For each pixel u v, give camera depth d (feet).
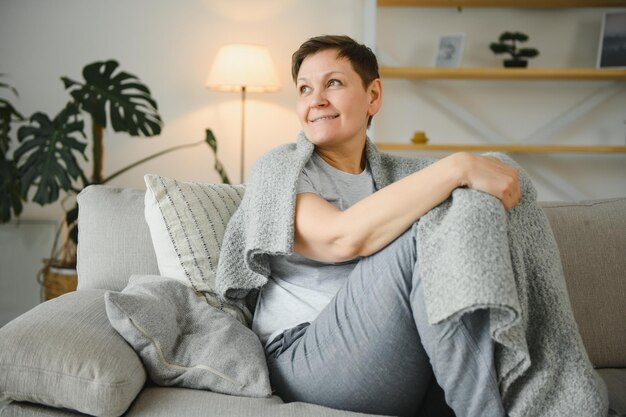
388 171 4.82
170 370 3.66
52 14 11.10
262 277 4.26
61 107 11.21
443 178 3.44
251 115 11.64
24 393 3.39
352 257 3.76
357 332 3.57
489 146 10.96
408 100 11.76
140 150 11.46
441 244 3.25
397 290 3.46
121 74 9.41
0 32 11.05
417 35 11.57
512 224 3.47
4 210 9.17
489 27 11.57
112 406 3.31
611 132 11.84
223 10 11.41
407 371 3.56
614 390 4.31
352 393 3.65
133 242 5.10
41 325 3.57
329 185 4.42
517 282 3.31
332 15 11.48
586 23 11.55
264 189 4.06
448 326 3.19
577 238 5.24
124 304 3.65
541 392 3.26
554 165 11.95
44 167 8.73
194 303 4.19
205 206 4.77
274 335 4.17
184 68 11.43
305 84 4.41
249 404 3.45
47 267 9.21
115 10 11.21
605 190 11.97
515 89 11.77
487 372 3.22
